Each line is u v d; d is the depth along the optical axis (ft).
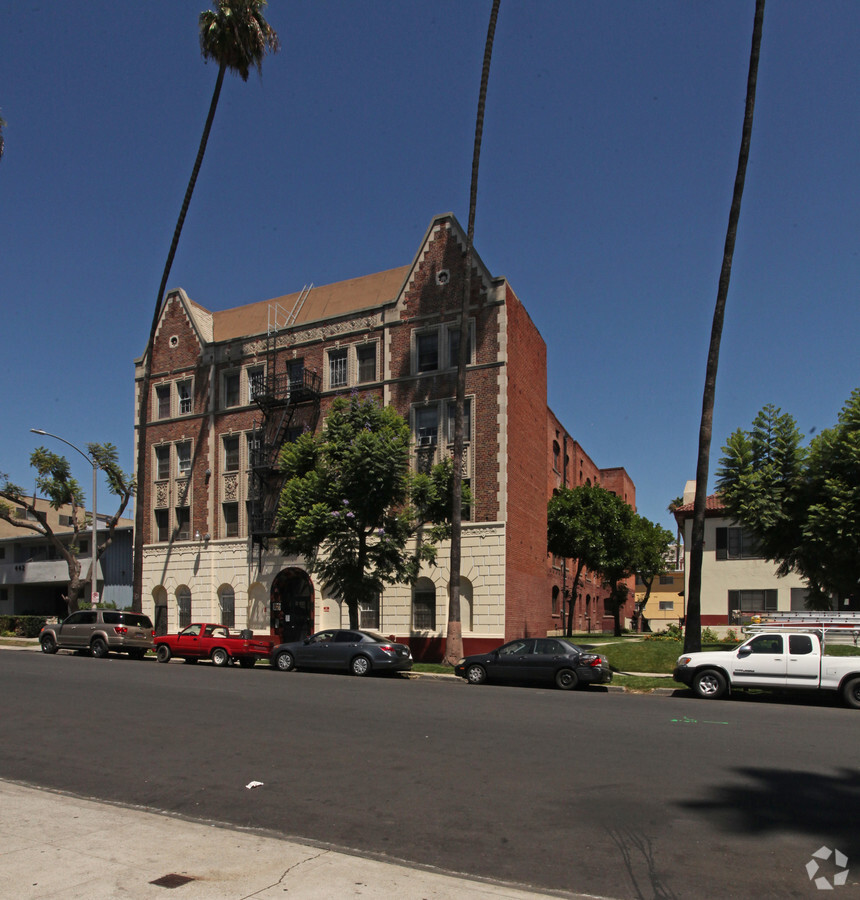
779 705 55.67
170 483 123.54
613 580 148.77
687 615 70.85
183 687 57.57
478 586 93.81
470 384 98.32
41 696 51.90
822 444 82.02
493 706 48.98
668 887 18.63
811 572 83.71
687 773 29.96
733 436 87.35
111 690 55.21
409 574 90.74
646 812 24.67
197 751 34.40
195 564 117.80
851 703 55.67
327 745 35.53
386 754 33.55
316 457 92.63
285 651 79.71
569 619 140.05
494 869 19.80
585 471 184.55
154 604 122.93
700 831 22.77
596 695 59.36
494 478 95.04
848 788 27.68
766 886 18.69
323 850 20.84
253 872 18.84
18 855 20.03
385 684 62.85
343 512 82.38
